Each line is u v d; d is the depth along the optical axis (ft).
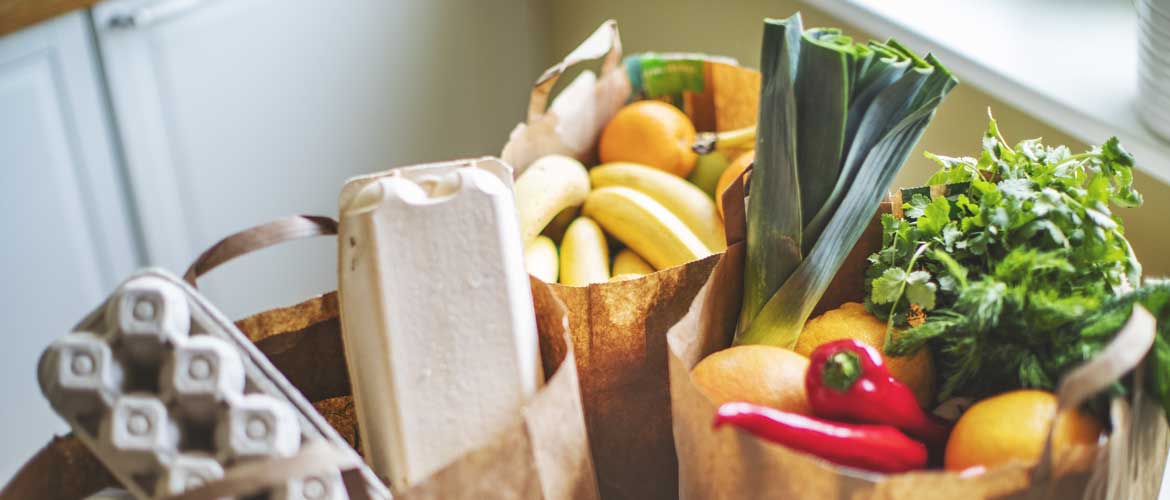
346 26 4.59
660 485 2.77
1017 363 2.17
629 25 5.07
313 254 4.96
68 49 3.80
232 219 4.56
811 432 1.97
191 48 4.12
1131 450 1.98
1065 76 3.31
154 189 4.24
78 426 1.88
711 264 2.51
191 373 1.88
